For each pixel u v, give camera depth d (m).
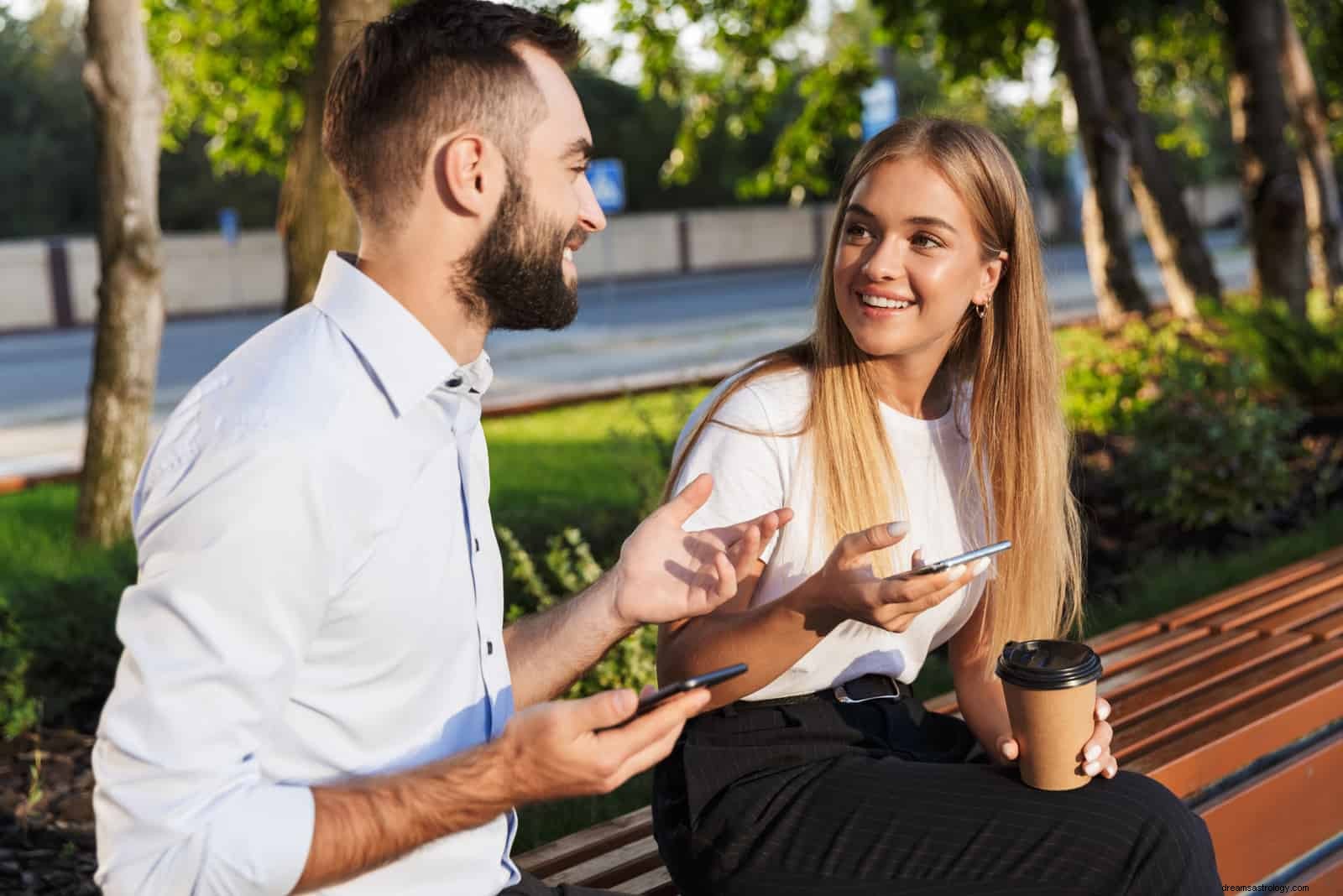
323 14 3.89
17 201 33.03
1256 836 2.73
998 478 2.27
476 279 1.50
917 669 2.23
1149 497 6.44
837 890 1.87
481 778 1.37
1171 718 2.84
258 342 1.46
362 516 1.39
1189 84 19.14
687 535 1.88
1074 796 1.87
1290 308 10.21
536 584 4.41
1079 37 11.91
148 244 6.64
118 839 1.28
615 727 1.48
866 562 1.80
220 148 11.77
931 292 2.06
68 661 4.68
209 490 1.30
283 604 1.32
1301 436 7.89
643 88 12.46
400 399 1.44
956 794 1.90
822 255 2.18
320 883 1.33
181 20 10.96
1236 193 46.78
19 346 20.94
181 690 1.27
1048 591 2.31
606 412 10.63
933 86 37.12
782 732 2.03
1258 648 3.38
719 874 1.94
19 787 3.79
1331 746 2.97
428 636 1.47
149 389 6.78
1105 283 12.63
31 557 6.29
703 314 22.11
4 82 33.59
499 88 1.46
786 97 37.00
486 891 1.58
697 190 38.16
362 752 1.45
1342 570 4.19
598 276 31.88
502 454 8.72
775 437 2.08
